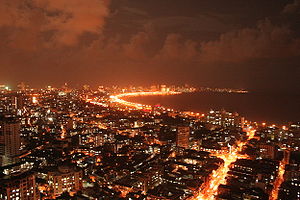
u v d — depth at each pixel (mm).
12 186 188750
